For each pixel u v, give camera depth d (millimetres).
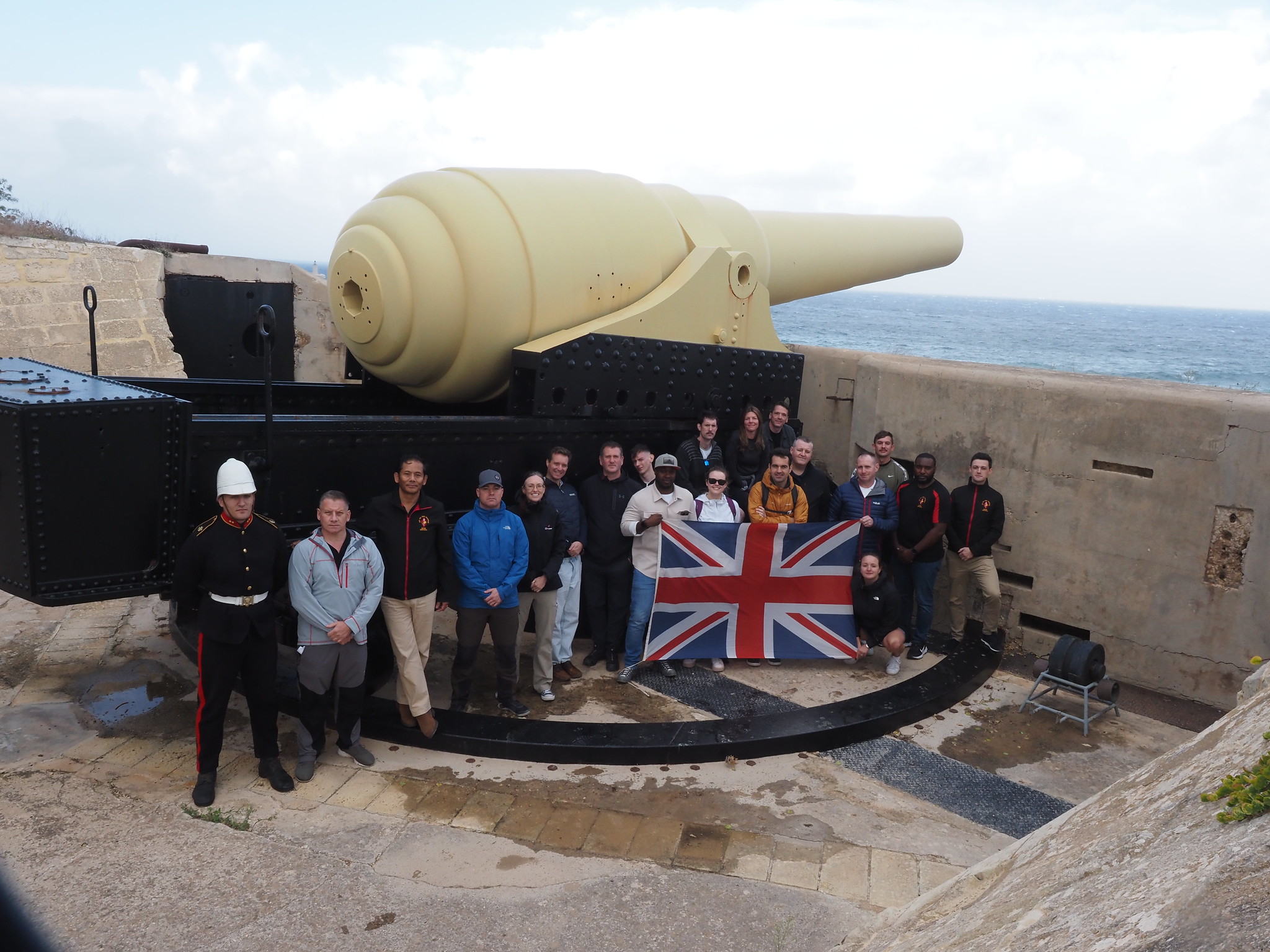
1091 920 1942
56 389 4273
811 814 4496
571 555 5645
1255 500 5691
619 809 4441
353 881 3693
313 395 6805
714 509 6039
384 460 5332
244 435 4805
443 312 5691
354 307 5957
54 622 6398
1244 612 5797
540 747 4859
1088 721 5570
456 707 5262
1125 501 6188
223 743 4656
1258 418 5625
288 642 5688
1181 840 2127
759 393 6988
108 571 4309
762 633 6121
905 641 6543
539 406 5777
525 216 5875
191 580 4215
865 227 8688
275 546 4340
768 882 3877
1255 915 1605
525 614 5484
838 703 5516
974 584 6930
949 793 4801
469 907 3588
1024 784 4945
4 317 8648
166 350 9711
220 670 4227
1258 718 2641
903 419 7230
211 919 3383
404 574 4789
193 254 10320
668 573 5863
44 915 3311
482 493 4980
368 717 5062
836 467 8047
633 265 6344
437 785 4598
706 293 6625
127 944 3209
